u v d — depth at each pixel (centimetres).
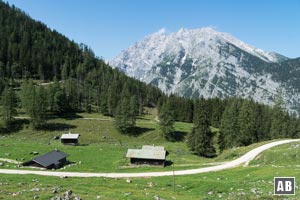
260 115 18962
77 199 5031
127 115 18638
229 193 6669
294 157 10075
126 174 9788
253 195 5950
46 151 13538
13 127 17588
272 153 10744
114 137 17850
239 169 9412
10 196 5147
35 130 17525
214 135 19212
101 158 12800
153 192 6738
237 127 15550
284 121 17825
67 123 19025
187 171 9981
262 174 8112
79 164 11562
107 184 7594
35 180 7800
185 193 7050
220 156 12862
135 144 16800
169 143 17500
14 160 11819
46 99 19850
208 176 9000
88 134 17688
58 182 7600
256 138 15575
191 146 15062
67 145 15362
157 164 11562
